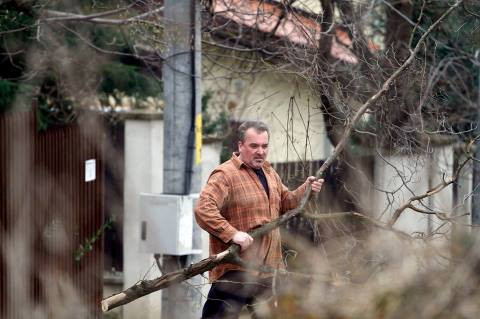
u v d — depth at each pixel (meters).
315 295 7.01
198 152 12.82
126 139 16.30
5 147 12.91
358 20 15.70
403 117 12.48
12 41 16.98
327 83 12.53
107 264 16.66
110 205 16.44
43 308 13.17
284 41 15.16
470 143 11.27
